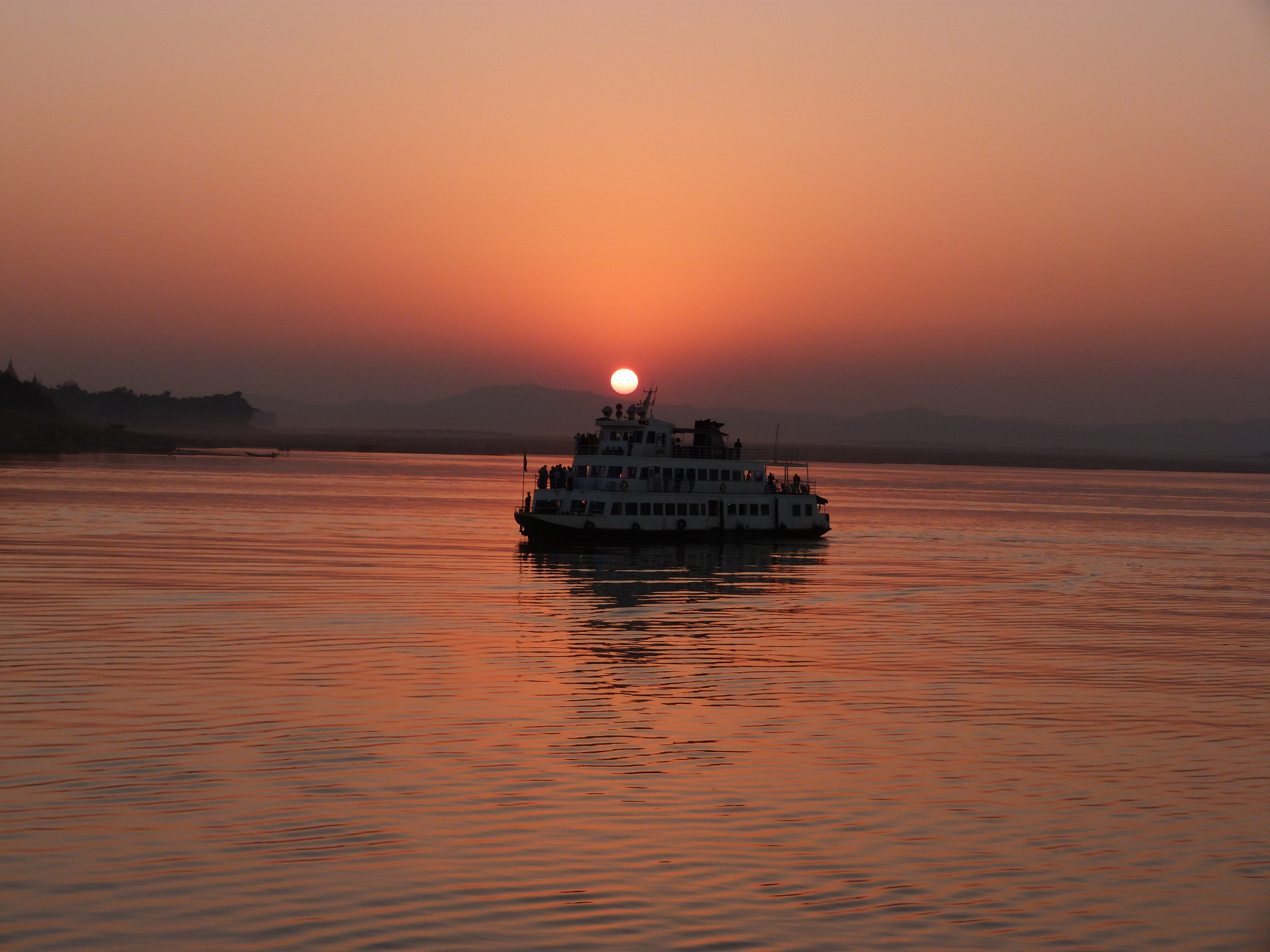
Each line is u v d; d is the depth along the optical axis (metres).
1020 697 47.12
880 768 36.28
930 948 24.27
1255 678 52.41
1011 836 30.53
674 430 119.31
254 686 45.41
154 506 152.62
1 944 23.36
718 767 35.97
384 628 60.44
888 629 65.38
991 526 162.62
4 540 101.94
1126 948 24.55
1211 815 32.50
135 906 25.19
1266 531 163.62
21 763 34.38
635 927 24.81
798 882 27.34
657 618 67.19
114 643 53.59
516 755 36.78
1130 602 81.00
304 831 29.59
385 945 23.73
